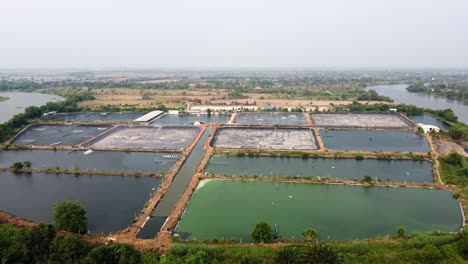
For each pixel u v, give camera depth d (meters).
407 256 43.81
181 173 80.25
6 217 58.16
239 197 66.44
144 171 81.25
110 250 42.41
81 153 97.56
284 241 49.22
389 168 83.12
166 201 65.12
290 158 91.44
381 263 42.75
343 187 71.00
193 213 59.84
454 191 68.00
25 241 44.50
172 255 44.09
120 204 64.12
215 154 94.38
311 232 48.94
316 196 66.75
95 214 60.25
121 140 109.81
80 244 44.03
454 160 81.44
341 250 45.47
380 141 105.44
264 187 71.25
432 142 102.38
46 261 42.56
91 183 75.06
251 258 43.88
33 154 97.62
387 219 57.41
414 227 54.84
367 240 49.41
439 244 46.72
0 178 79.00
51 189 72.06
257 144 102.25
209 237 52.00
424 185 70.81
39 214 60.69
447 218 57.81
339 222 56.34
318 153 92.25
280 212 60.06
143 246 48.53
